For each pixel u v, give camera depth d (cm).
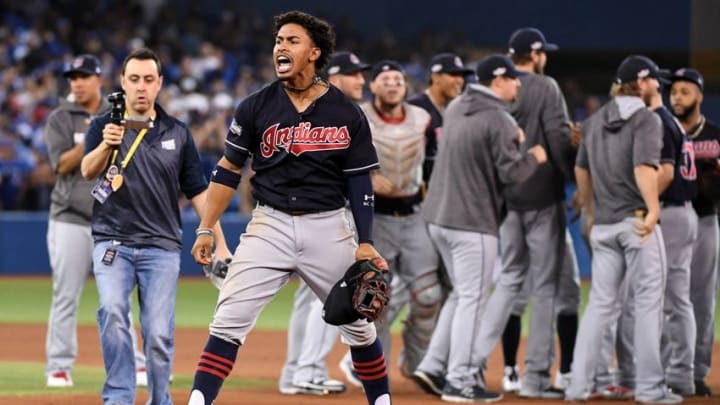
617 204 3250
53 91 9456
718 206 3581
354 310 2352
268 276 2425
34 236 8281
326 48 2402
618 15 11388
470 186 3291
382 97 3388
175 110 9312
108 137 2659
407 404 3209
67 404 3022
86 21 10994
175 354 4431
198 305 6494
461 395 3269
